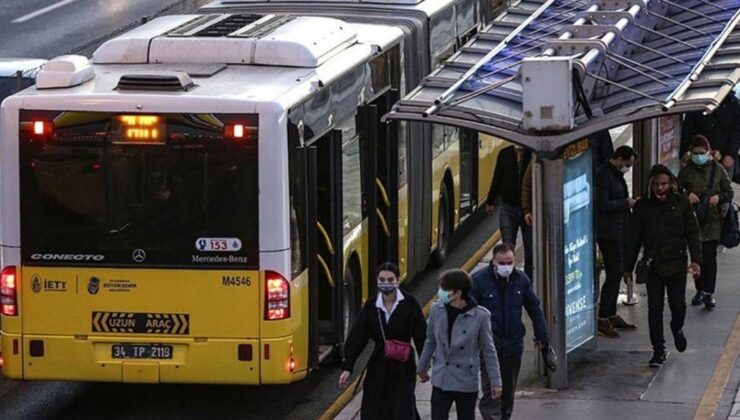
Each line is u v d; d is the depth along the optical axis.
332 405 37.75
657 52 37.66
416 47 45.56
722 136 47.41
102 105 34.41
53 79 35.47
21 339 35.22
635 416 34.44
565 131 34.28
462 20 51.44
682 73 36.56
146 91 34.69
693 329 41.53
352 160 39.62
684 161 44.81
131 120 34.38
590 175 38.19
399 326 31.27
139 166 34.53
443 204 50.31
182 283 34.66
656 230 37.84
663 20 43.59
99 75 36.66
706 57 36.03
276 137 34.09
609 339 40.91
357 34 41.66
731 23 40.12
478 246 53.28
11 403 38.47
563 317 36.44
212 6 47.12
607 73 37.66
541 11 42.38
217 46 37.62
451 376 30.61
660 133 46.28
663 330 39.62
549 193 35.88
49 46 77.75
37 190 34.81
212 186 34.38
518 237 53.81
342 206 38.12
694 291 45.12
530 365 38.69
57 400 38.72
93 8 87.38
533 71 33.94
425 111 34.00
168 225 34.56
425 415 35.44
